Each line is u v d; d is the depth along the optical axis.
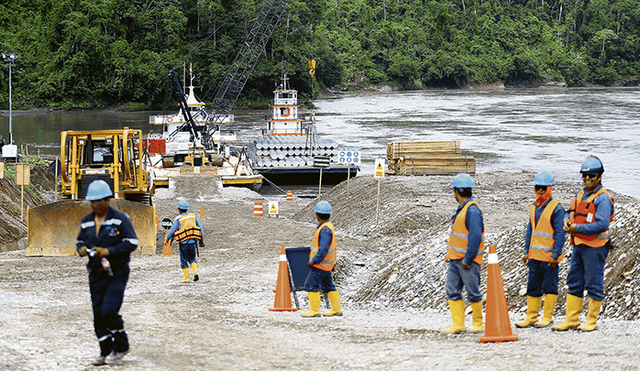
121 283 8.60
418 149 47.22
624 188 47.09
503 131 90.69
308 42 193.88
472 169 45.94
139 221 22.78
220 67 165.38
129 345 9.45
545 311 10.83
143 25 172.50
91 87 164.12
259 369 8.48
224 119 72.94
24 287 17.22
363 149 73.12
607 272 12.70
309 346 9.87
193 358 9.09
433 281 16.22
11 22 177.00
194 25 180.25
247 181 51.00
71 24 160.62
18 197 31.59
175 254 22.78
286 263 14.55
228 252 23.05
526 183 34.88
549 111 126.12
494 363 8.22
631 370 7.54
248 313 13.94
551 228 10.50
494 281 9.80
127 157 26.12
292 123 64.00
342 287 19.02
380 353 9.15
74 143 25.86
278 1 92.12
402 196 31.08
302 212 35.84
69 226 21.86
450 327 10.84
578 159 63.06
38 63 166.38
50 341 10.31
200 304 15.17
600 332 9.94
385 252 22.19
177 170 52.38
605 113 118.75
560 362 8.09
